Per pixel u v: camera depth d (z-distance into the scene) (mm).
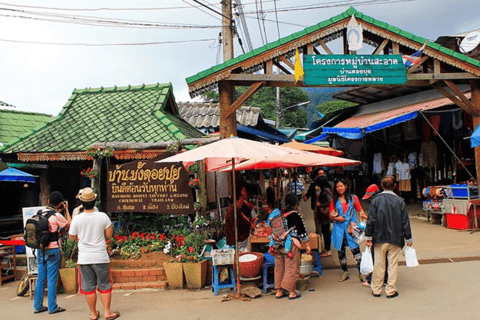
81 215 5668
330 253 8422
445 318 4836
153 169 7910
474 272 6777
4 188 12023
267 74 10266
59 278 7250
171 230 8211
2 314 6129
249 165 8172
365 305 5500
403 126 15016
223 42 13727
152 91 12531
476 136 9609
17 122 14891
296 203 6230
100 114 11750
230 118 10430
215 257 6492
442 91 10992
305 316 5238
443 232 10406
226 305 5922
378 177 16844
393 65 10562
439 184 13805
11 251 8500
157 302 6285
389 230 5629
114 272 7305
